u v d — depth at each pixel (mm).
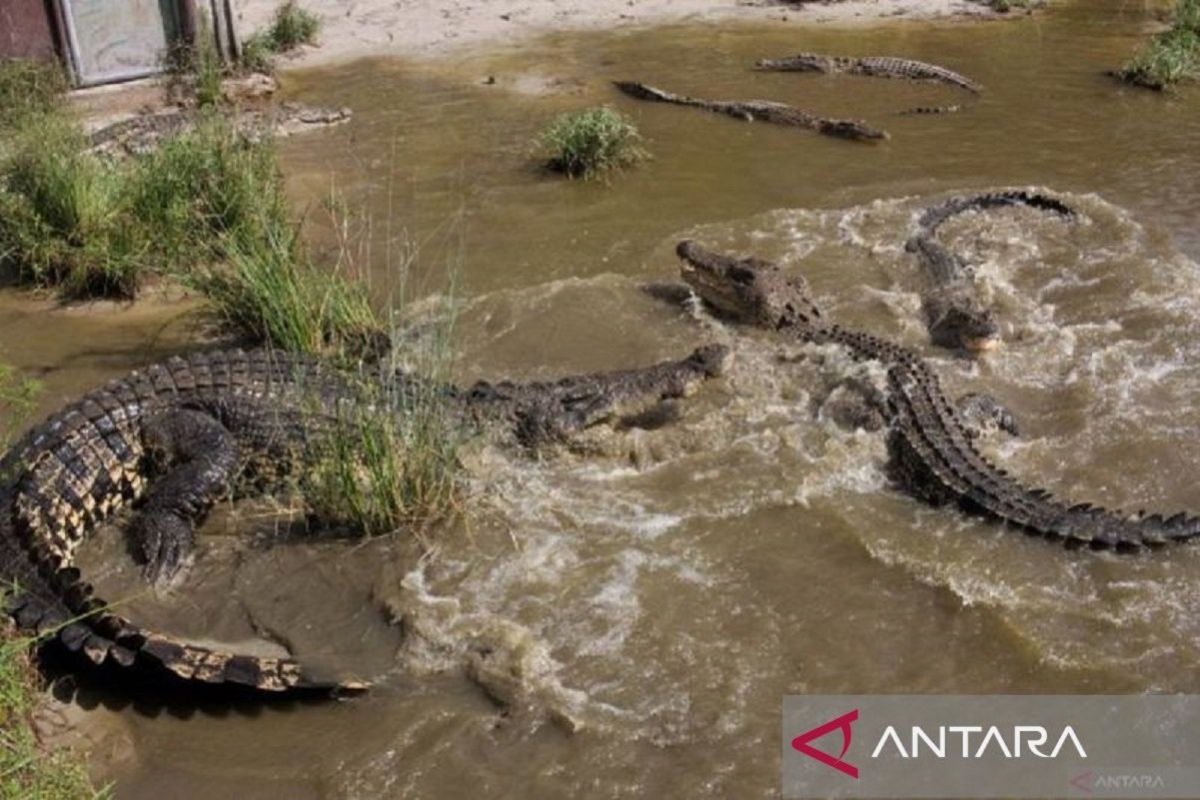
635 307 8617
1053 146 11531
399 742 4883
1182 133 11773
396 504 6160
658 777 4645
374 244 9633
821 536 6074
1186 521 5883
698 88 13703
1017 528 6004
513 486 6535
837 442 6840
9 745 4527
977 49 15055
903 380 7090
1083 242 9336
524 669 5168
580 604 5602
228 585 5934
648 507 6332
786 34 15953
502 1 17469
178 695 5164
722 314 8516
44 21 13102
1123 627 5348
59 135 10023
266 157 9914
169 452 6602
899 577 5746
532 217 10148
